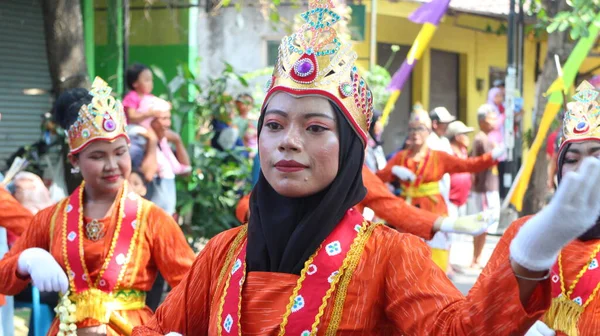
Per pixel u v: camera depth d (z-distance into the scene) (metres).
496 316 2.03
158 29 12.00
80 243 4.06
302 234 2.40
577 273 3.76
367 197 5.27
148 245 4.10
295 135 2.40
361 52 15.70
